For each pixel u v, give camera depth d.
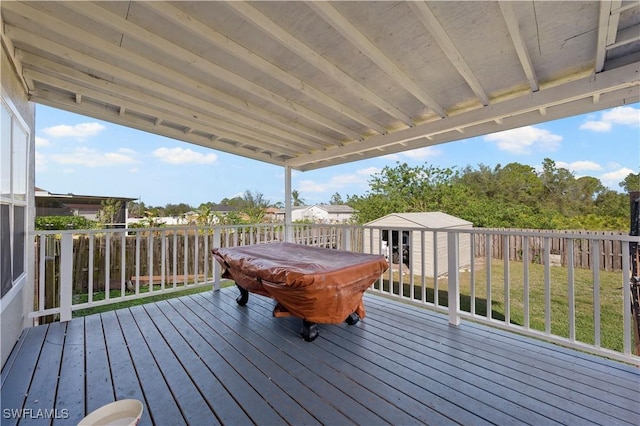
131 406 1.62
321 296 2.36
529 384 1.96
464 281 6.51
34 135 3.32
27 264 2.93
